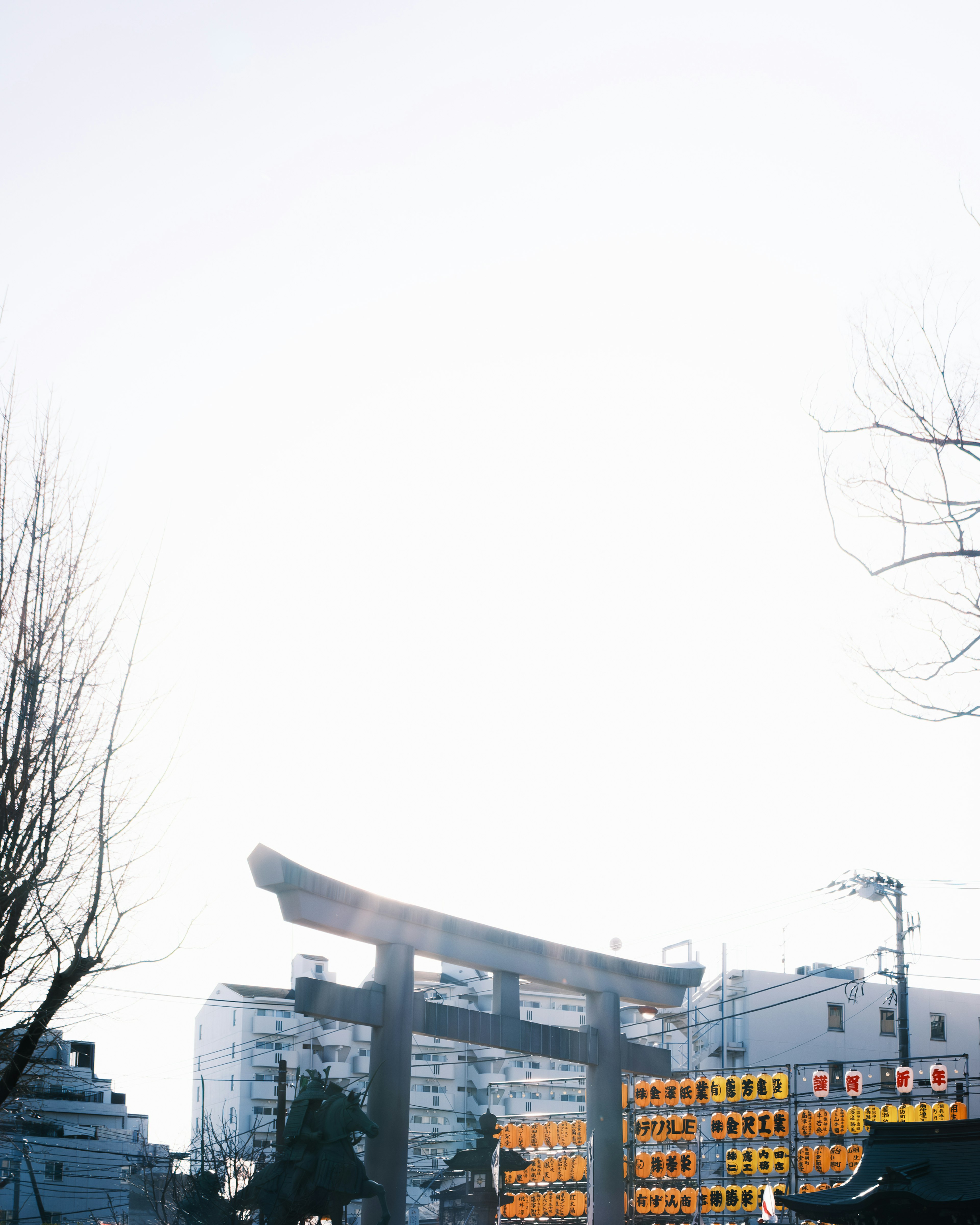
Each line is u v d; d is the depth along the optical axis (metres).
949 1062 64.31
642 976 34.69
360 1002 27.17
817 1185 40.50
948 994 66.19
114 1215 55.59
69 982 13.27
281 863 25.81
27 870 13.20
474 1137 77.75
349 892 27.19
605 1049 33.16
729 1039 62.88
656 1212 41.53
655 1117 43.09
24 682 13.61
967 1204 28.28
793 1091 40.69
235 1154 41.78
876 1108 38.06
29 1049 13.08
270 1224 21.67
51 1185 62.06
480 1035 29.72
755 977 63.47
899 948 41.41
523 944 31.47
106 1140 64.88
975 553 10.99
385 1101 26.86
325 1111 22.53
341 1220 22.08
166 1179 42.78
